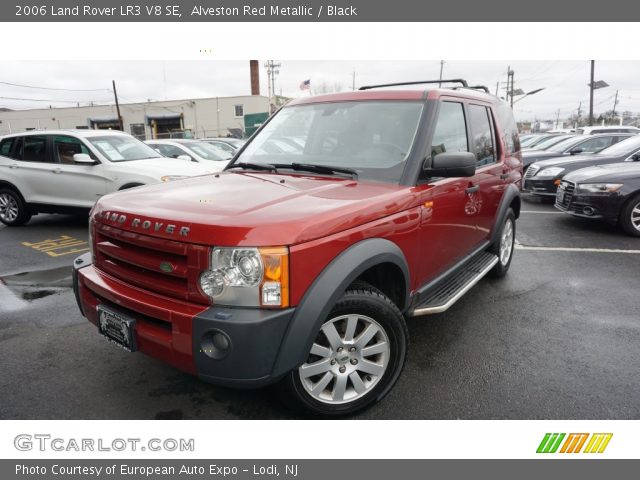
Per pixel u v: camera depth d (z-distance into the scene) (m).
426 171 2.89
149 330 2.23
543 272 5.31
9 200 7.89
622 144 9.56
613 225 7.95
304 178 3.00
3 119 55.31
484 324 3.85
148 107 50.62
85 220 8.49
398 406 2.71
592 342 3.53
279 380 2.36
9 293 4.61
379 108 3.27
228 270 2.02
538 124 63.12
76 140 7.45
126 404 2.74
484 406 2.72
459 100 3.62
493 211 4.29
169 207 2.36
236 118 48.22
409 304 2.91
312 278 2.15
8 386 2.91
